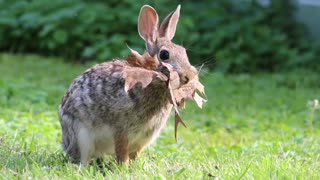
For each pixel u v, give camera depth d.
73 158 9.46
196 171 8.52
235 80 18.09
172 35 9.46
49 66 18.75
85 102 9.16
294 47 20.64
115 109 9.01
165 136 11.62
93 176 8.46
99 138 9.27
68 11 20.16
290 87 18.06
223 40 20.08
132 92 8.91
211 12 20.78
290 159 9.41
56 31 19.94
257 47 19.83
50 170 8.62
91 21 20.02
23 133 10.87
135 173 8.44
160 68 8.80
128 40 19.53
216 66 19.36
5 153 9.36
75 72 17.91
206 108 14.90
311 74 18.81
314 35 21.11
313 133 12.45
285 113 14.40
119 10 20.45
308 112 14.38
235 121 13.70
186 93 8.78
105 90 9.03
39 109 13.32
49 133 11.05
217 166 8.88
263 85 17.78
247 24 20.28
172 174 8.23
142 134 9.21
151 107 9.00
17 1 21.39
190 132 12.51
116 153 9.19
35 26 20.33
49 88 15.57
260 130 12.90
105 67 9.24
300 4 21.38
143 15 9.20
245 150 10.42
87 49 19.38
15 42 20.78
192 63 19.28
